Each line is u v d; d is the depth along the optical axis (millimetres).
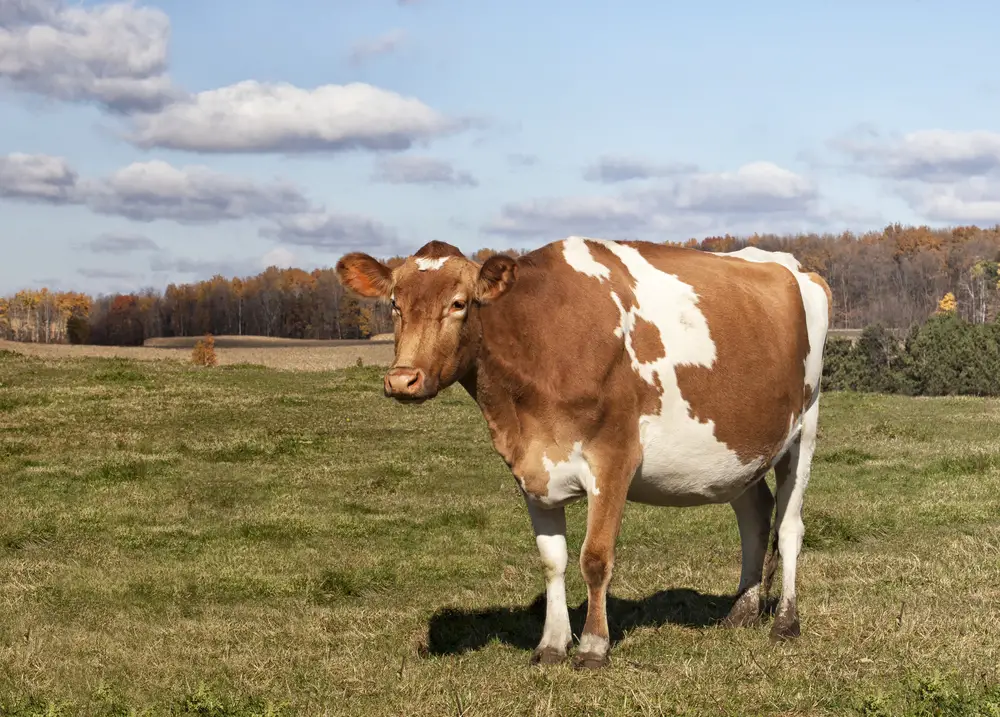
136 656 7469
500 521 13906
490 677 6152
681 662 6395
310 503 14984
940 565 9594
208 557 11836
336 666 6789
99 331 133875
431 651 7461
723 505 14477
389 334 120812
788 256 8406
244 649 7641
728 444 6996
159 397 23406
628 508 14406
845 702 5445
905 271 120938
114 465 16766
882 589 8680
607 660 6406
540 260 6641
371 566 11352
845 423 21781
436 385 5914
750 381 7059
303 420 21453
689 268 7227
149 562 11578
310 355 79562
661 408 6660
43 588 10172
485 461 17984
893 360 62625
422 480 16609
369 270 6125
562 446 6352
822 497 14438
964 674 5785
